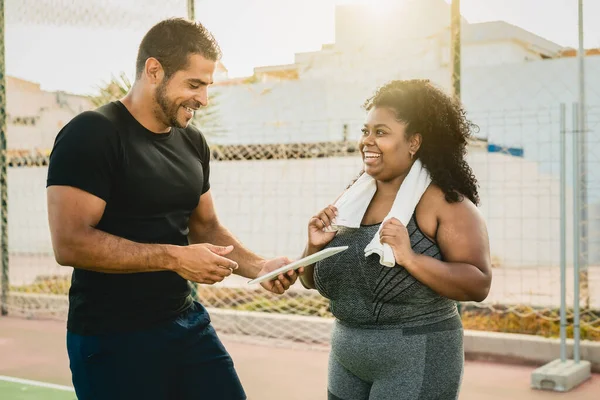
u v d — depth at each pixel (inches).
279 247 434.0
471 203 97.5
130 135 107.5
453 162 98.1
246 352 264.1
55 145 104.6
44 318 337.4
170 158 112.1
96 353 108.7
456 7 239.1
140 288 109.3
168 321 113.1
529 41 774.5
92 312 108.8
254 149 425.7
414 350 94.1
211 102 381.7
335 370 103.1
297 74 763.4
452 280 90.8
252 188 433.1
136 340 109.7
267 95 725.9
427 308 95.5
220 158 402.3
